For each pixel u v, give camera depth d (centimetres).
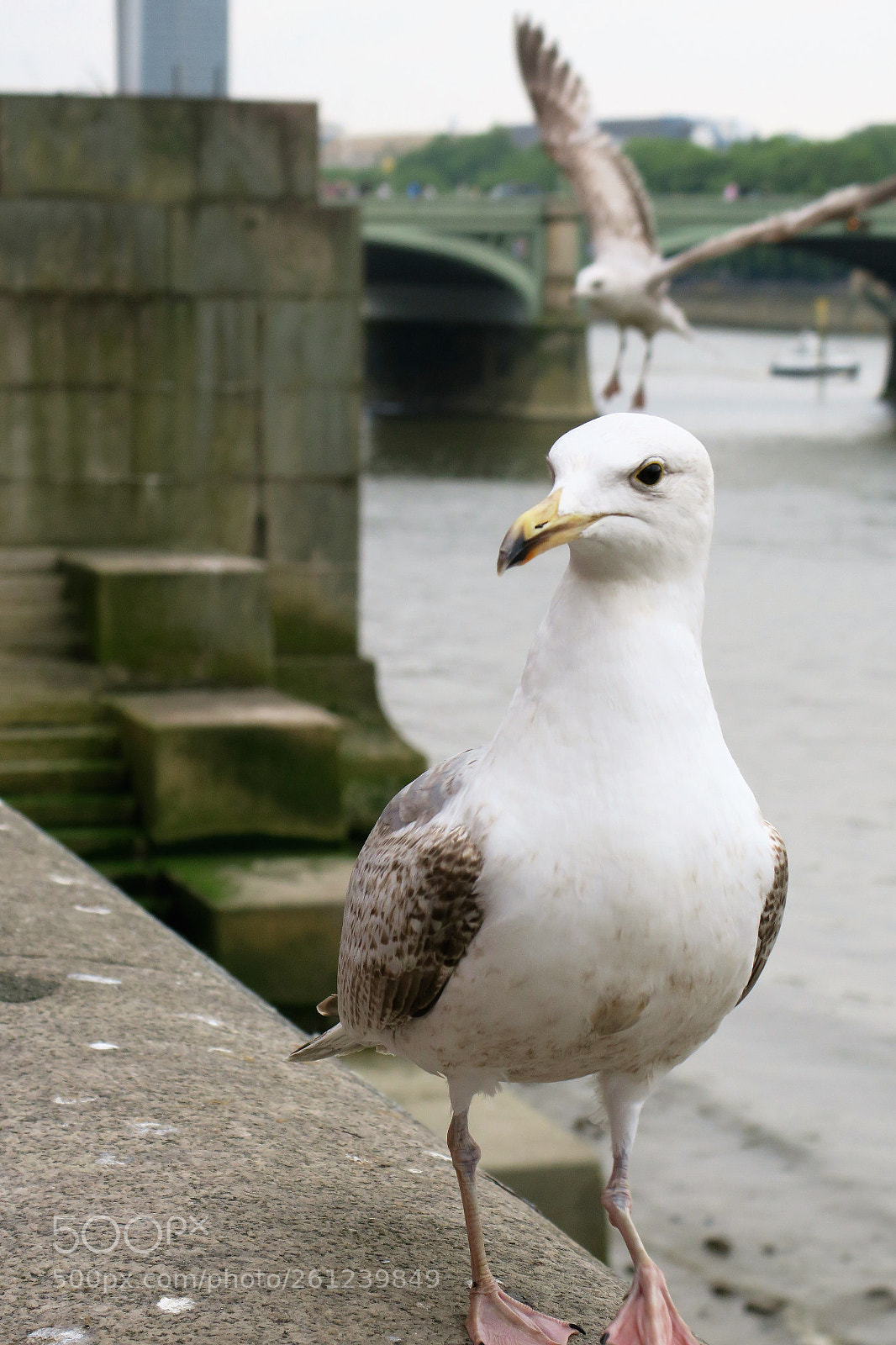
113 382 1264
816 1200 838
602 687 234
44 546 1264
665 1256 783
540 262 6650
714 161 10144
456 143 14338
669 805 232
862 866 1398
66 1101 307
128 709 1033
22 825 498
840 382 9275
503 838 234
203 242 1269
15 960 380
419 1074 777
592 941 231
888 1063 1010
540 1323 249
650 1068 251
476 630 2516
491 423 6775
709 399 7800
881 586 2952
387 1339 242
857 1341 712
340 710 1322
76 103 1238
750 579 3008
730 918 237
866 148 10044
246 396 1290
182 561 1165
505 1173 657
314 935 895
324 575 1319
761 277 14262
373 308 7831
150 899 967
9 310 1238
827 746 1831
